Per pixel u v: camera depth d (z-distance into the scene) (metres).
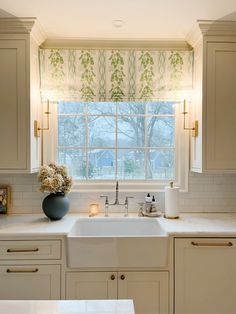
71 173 2.51
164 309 1.83
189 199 2.46
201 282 1.85
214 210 2.46
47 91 2.35
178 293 1.84
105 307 0.94
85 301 0.99
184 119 2.40
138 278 1.83
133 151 2.53
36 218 2.22
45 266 1.81
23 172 2.09
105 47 2.39
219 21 2.05
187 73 2.38
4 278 1.81
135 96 2.37
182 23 2.09
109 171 2.52
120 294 1.82
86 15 1.97
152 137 2.53
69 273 1.82
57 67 2.35
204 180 2.46
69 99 2.36
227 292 1.86
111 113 2.52
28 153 2.08
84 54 2.36
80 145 2.52
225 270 1.85
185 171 2.46
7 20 2.01
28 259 1.81
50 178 2.10
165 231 1.86
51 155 2.45
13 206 2.41
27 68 2.07
